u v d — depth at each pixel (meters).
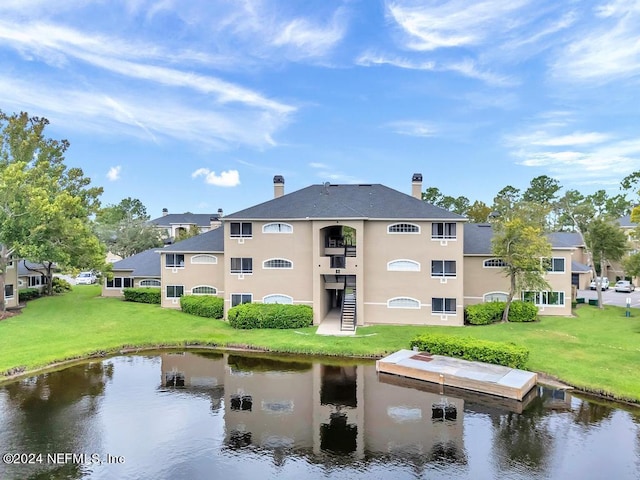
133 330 27.81
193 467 11.99
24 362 20.69
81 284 54.88
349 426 14.75
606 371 19.12
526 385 17.33
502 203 58.75
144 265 39.97
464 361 20.56
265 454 12.79
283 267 31.64
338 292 39.06
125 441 13.54
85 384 18.91
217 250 34.84
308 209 31.86
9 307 32.91
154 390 18.27
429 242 30.14
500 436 13.88
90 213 40.81
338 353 23.45
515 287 30.97
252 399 17.33
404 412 15.92
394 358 21.16
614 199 64.31
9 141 35.97
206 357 23.36
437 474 11.64
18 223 29.33
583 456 12.54
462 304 29.69
